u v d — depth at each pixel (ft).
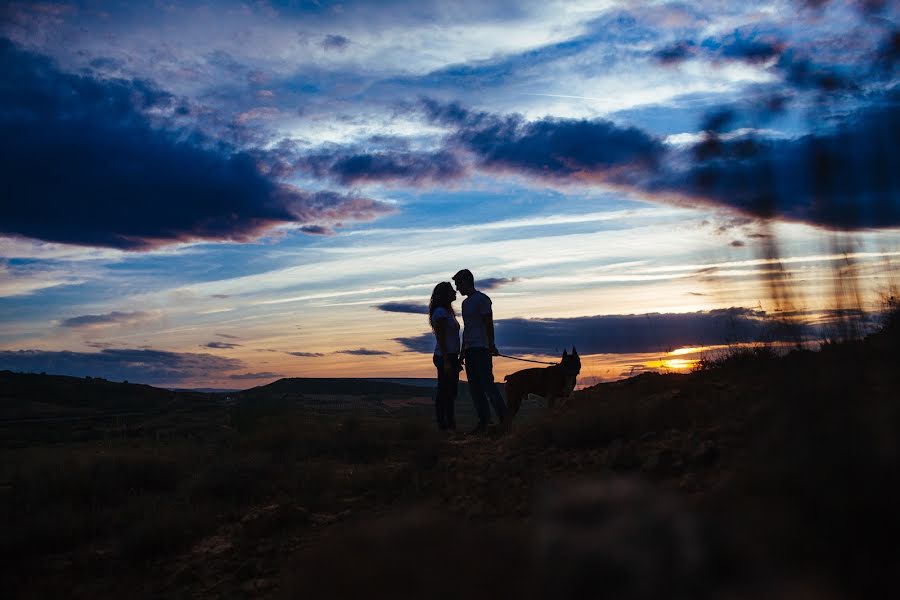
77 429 71.82
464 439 34.68
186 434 55.31
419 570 6.28
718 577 4.51
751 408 18.48
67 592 18.02
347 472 29.25
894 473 8.55
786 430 11.30
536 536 5.01
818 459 9.45
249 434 42.52
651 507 4.60
